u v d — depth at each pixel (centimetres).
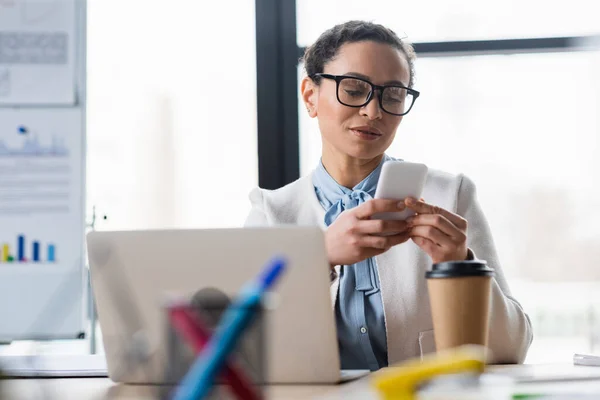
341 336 162
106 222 220
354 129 167
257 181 246
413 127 240
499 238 247
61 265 167
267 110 246
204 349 56
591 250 250
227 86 251
